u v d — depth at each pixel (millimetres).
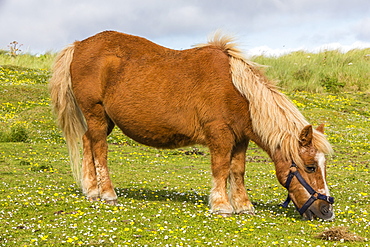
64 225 5539
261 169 11391
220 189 6301
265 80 6305
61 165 10719
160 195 7824
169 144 6727
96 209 6375
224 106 6152
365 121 19938
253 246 4918
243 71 6188
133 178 9633
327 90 26266
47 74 23234
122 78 6629
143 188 8508
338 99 23766
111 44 6898
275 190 8773
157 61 6586
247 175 10492
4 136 14008
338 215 6500
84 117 7367
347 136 16906
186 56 6539
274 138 5977
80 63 6945
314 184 5805
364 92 25578
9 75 21781
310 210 5891
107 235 5137
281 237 5293
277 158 6055
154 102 6430
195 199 7477
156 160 12406
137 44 6840
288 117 6043
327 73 27891
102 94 6820
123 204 6801
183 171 10898
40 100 18578
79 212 6141
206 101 6207
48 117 16656
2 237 4977
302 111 20594
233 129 6230
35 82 21594
